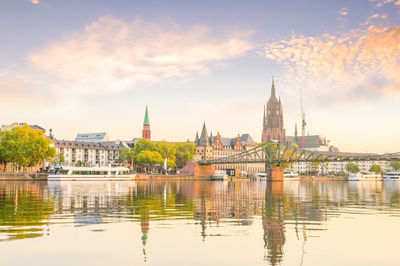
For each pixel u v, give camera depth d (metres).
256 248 25.34
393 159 158.75
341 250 25.11
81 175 155.00
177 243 26.56
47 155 155.62
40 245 25.66
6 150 146.25
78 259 22.67
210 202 56.34
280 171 196.50
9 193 72.94
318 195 77.38
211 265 21.81
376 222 36.22
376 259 23.19
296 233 30.27
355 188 119.94
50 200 56.81
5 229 30.84
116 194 72.31
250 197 68.81
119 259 22.75
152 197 65.50
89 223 34.22
